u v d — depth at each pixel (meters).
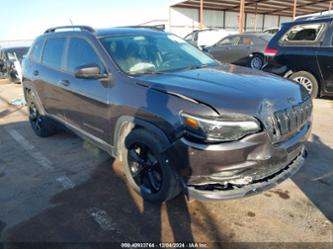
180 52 3.76
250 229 2.56
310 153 3.97
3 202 3.11
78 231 2.62
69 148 4.53
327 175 3.38
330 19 6.21
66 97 3.87
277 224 2.61
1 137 5.25
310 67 6.50
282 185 3.20
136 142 2.87
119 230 2.62
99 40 3.43
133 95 2.81
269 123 2.36
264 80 2.88
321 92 6.54
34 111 5.18
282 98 2.56
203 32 16.09
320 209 2.78
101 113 3.24
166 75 3.01
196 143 2.32
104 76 3.16
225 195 2.37
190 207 2.89
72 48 3.85
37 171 3.79
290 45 6.80
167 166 2.58
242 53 11.11
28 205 3.04
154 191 2.89
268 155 2.37
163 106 2.53
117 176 3.56
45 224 2.73
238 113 2.28
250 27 30.97
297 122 2.65
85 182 3.45
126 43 3.48
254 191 2.41
